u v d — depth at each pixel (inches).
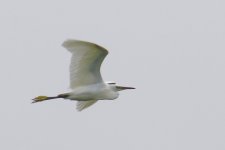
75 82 749.3
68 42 703.1
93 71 746.8
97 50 713.0
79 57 721.6
